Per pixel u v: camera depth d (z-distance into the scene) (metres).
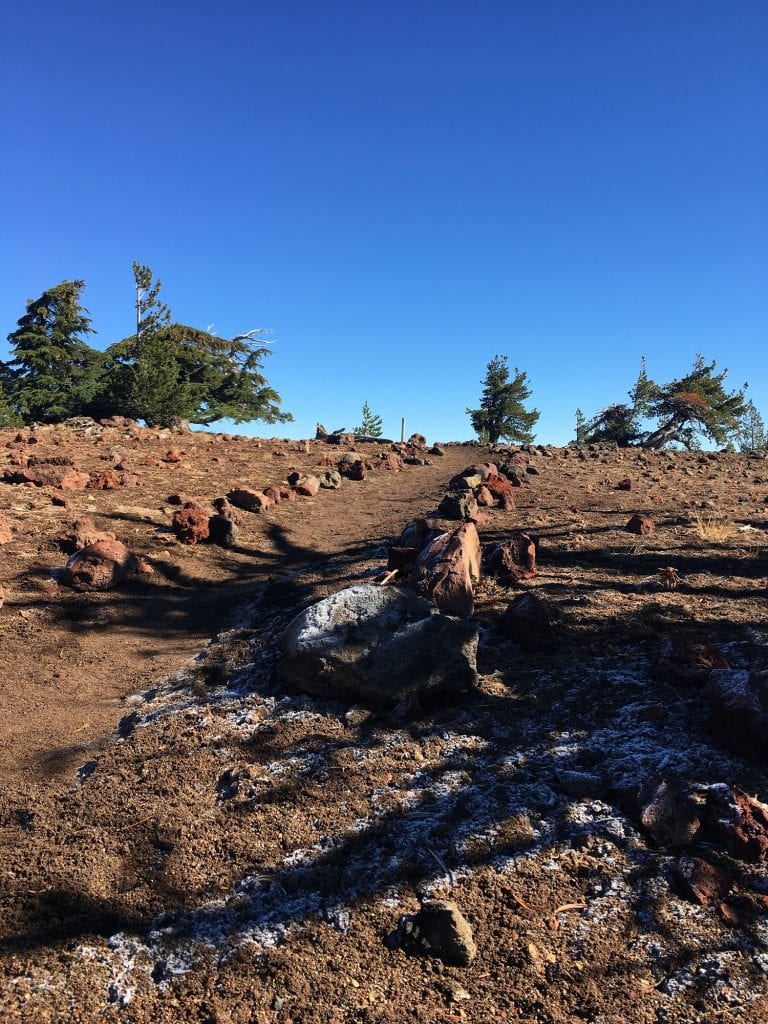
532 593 5.93
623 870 3.01
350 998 2.48
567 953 2.63
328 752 4.09
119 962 2.69
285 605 6.91
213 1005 2.46
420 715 4.45
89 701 5.18
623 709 4.27
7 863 3.27
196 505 10.90
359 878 3.09
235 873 3.15
